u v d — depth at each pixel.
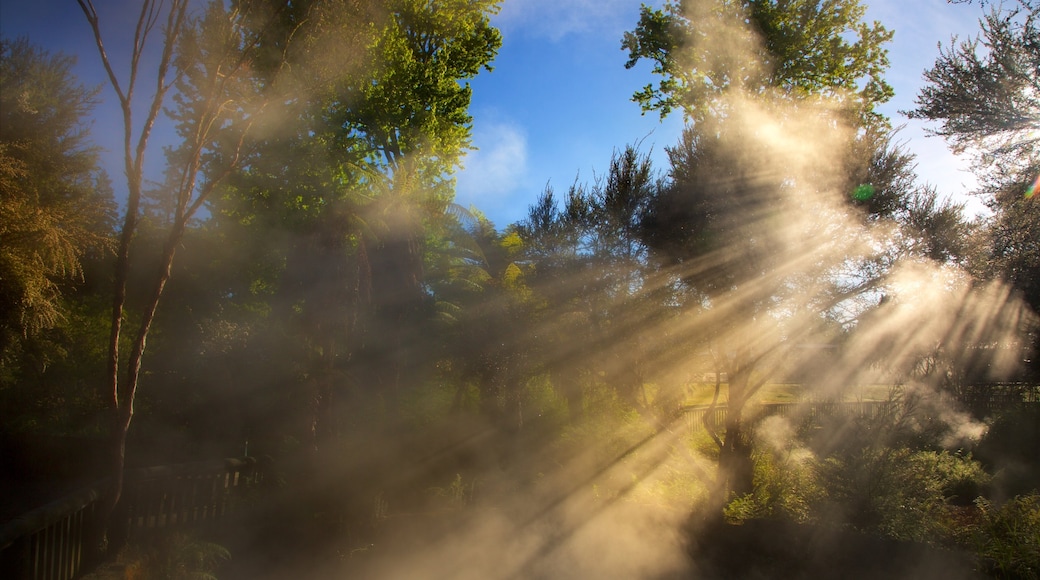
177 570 7.29
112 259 17.98
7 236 10.08
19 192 10.41
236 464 10.71
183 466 9.16
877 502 8.11
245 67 8.21
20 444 12.11
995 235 11.03
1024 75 10.91
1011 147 11.50
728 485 9.24
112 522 7.64
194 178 7.89
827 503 8.42
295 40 8.51
